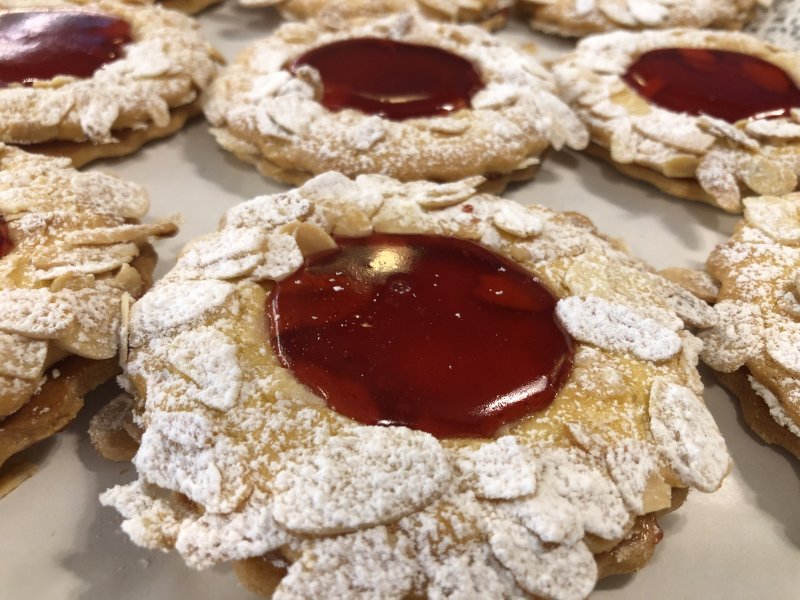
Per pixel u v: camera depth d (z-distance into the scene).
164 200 0.16
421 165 0.15
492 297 0.11
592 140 0.17
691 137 0.16
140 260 0.13
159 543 0.09
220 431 0.09
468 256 0.12
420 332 0.10
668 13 0.21
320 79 0.16
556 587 0.08
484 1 0.21
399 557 0.08
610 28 0.21
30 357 0.10
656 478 0.09
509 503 0.09
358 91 0.16
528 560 0.08
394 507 0.09
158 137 0.17
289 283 0.11
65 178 0.13
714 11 0.21
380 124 0.15
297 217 0.12
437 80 0.17
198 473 0.09
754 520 0.11
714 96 0.17
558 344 0.11
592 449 0.09
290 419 0.09
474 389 0.10
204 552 0.09
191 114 0.18
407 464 0.09
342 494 0.09
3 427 0.10
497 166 0.15
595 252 0.12
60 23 0.18
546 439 0.09
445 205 0.13
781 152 0.16
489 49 0.18
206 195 0.16
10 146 0.14
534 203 0.16
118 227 0.12
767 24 0.22
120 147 0.16
